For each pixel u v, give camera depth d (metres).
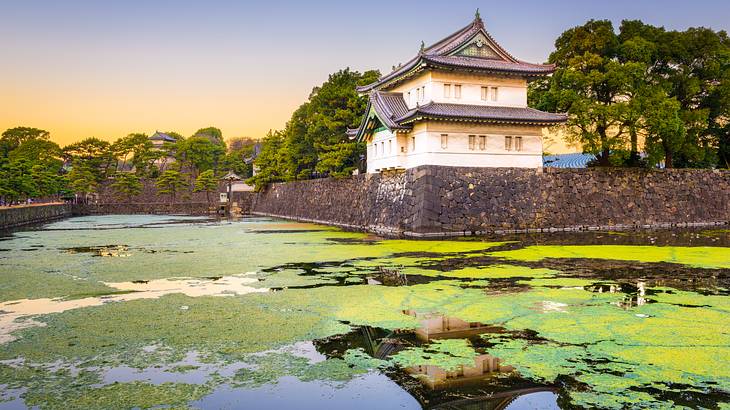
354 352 10.95
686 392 8.76
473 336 11.91
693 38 44.28
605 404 8.39
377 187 40.59
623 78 39.69
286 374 9.80
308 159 61.47
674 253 24.84
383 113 37.94
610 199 39.78
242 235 38.59
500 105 38.06
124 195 84.69
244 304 15.09
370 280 18.67
